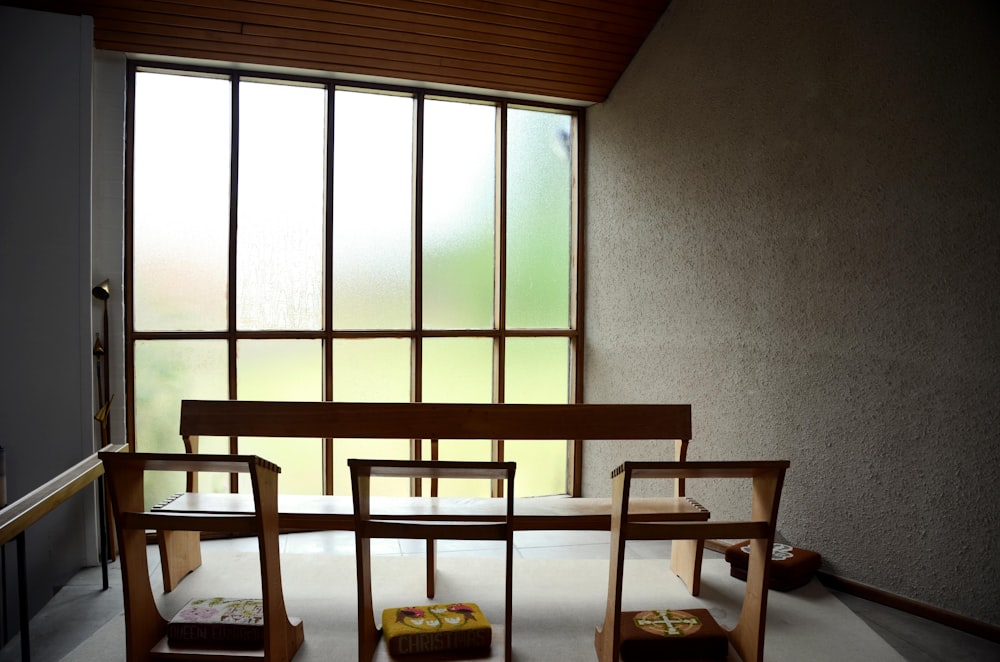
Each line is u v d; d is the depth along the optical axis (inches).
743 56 190.5
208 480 207.0
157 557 183.5
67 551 179.2
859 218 166.7
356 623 140.8
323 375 218.2
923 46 154.5
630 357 227.1
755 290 189.0
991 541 146.3
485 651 121.3
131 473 119.0
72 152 175.0
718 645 119.5
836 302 171.5
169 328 202.7
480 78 218.8
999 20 142.6
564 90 229.0
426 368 229.0
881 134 162.2
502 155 232.8
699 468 112.3
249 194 209.3
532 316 241.4
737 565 168.1
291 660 126.0
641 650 118.0
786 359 182.4
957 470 151.1
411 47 203.5
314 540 201.9
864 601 165.3
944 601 153.9
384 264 223.3
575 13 204.1
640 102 221.8
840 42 169.3
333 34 195.2
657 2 208.4
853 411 168.9
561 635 137.3
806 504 179.5
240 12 184.2
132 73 197.0
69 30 174.1
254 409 161.3
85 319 176.7
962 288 149.6
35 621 148.3
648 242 219.9
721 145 196.7
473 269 233.6
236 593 153.4
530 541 202.5
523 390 241.4
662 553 192.4
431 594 154.0
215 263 206.7
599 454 240.4
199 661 118.6
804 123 177.2
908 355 158.4
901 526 160.7
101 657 128.3
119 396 193.6
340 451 218.8
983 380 146.7
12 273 172.7
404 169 224.8
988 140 144.9
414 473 116.6
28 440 174.9
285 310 213.9
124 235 195.2
